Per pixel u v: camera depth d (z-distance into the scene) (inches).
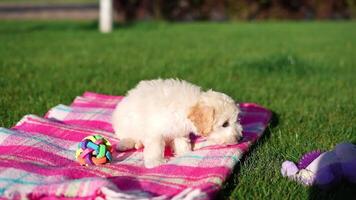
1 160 47.8
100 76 89.1
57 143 53.6
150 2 221.6
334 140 57.9
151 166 49.9
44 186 43.3
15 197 42.9
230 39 152.3
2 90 77.1
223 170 47.1
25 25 185.8
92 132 57.0
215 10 226.4
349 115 68.1
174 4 222.4
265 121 62.3
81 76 88.8
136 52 120.3
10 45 128.0
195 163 49.2
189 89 53.4
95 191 42.6
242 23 211.2
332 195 46.6
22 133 53.8
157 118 51.6
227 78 90.4
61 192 42.8
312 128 62.4
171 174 47.8
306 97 78.8
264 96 78.8
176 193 44.1
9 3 306.8
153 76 90.0
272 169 49.9
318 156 49.8
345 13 228.4
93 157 49.4
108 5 166.4
